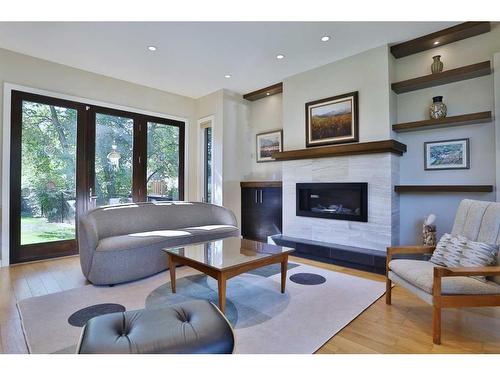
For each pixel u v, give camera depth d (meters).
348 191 3.97
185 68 4.35
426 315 2.27
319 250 3.84
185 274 3.32
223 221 4.45
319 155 4.06
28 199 3.83
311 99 4.38
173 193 5.52
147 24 3.12
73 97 4.22
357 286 2.90
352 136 3.87
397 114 3.82
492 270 1.82
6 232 3.63
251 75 4.65
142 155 5.05
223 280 2.14
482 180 3.22
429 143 3.58
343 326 2.07
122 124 4.80
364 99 3.79
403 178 3.78
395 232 3.60
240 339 1.88
